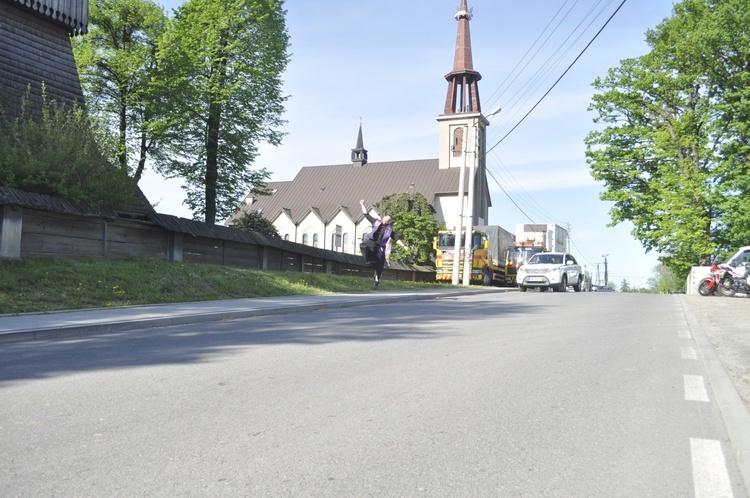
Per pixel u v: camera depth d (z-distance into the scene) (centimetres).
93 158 1900
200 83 3203
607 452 425
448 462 401
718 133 3497
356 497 344
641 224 3803
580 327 1145
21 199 1599
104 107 3256
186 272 1822
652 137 3712
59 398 561
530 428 479
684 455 420
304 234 8812
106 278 1582
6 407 529
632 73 3894
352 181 9131
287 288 1972
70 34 2570
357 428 472
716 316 1344
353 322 1206
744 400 535
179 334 1017
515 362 755
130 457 406
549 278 3119
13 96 2255
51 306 1316
